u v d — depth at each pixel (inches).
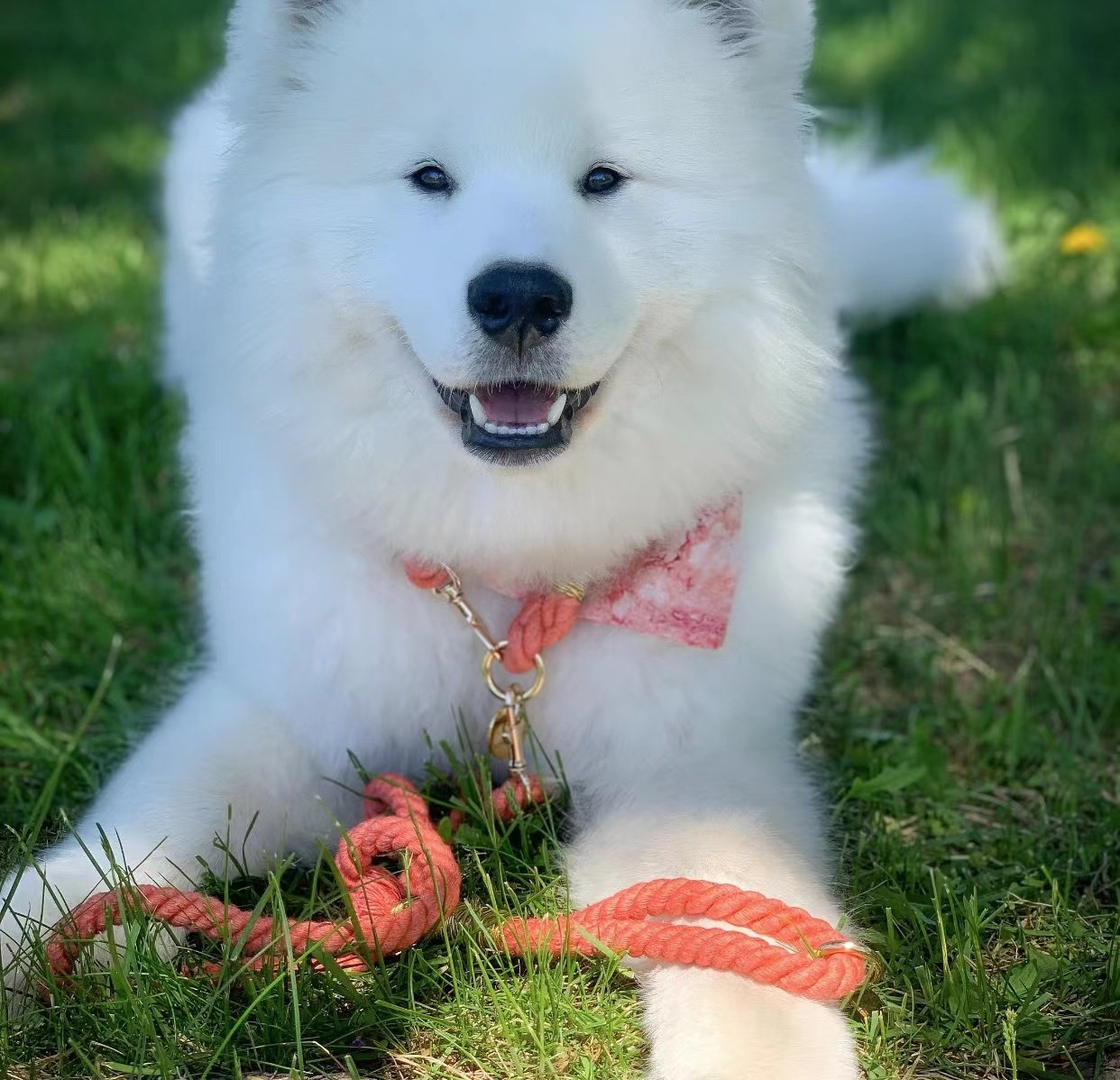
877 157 65.1
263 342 33.4
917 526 46.0
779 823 32.7
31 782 36.7
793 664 36.1
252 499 35.2
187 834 32.6
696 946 29.2
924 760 36.9
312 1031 29.5
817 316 34.8
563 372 31.4
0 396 51.1
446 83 32.0
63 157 79.5
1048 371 53.8
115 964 29.3
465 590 35.2
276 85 34.3
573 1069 29.1
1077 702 39.8
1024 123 75.0
